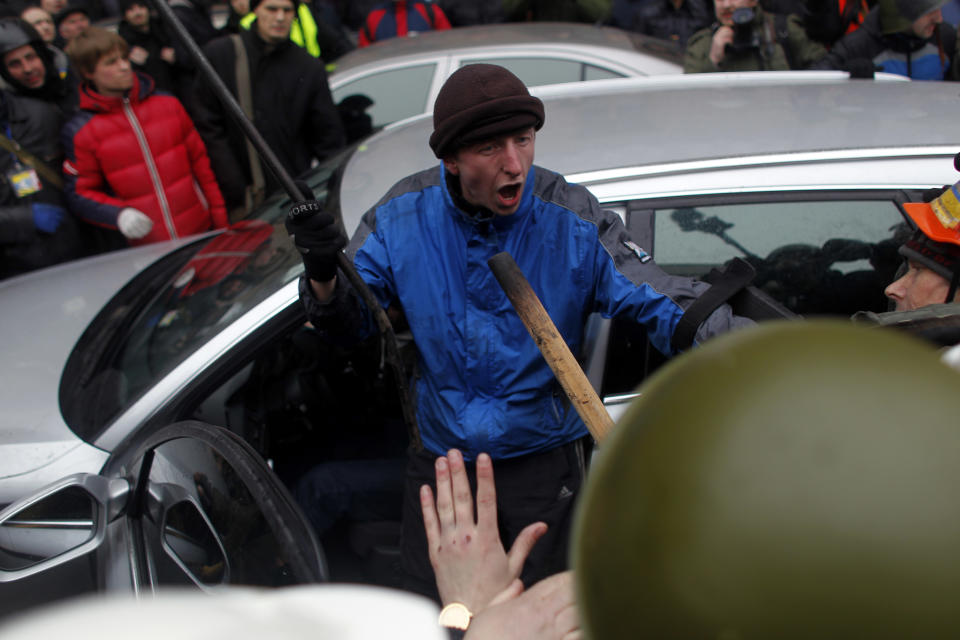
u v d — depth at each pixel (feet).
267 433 7.32
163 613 1.16
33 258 11.94
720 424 1.45
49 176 11.82
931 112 6.64
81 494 5.66
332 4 23.09
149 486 5.44
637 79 9.05
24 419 6.40
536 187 5.15
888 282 5.87
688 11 16.93
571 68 13.19
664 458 1.50
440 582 3.17
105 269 8.93
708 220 5.98
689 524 1.43
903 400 1.38
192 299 7.02
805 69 11.84
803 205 5.93
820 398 1.40
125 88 11.27
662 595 1.47
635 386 6.03
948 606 1.28
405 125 8.48
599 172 6.19
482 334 5.16
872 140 6.17
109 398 6.35
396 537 6.77
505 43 13.65
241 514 4.38
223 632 1.16
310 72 12.76
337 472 6.92
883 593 1.30
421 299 5.19
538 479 5.49
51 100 12.23
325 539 6.97
